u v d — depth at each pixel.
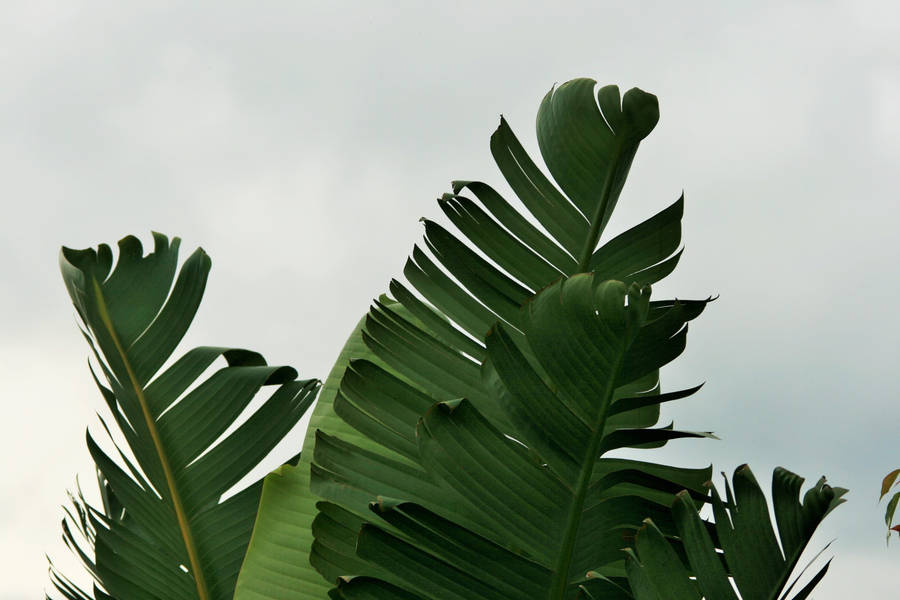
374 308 8.88
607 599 8.57
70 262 9.69
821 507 8.34
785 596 8.33
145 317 9.73
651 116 8.95
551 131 9.11
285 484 9.34
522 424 8.52
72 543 9.76
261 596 9.12
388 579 8.73
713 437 8.45
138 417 9.70
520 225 9.05
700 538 8.41
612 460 9.12
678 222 8.99
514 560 8.50
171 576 9.66
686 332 8.49
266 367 9.80
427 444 8.53
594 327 8.49
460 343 8.92
